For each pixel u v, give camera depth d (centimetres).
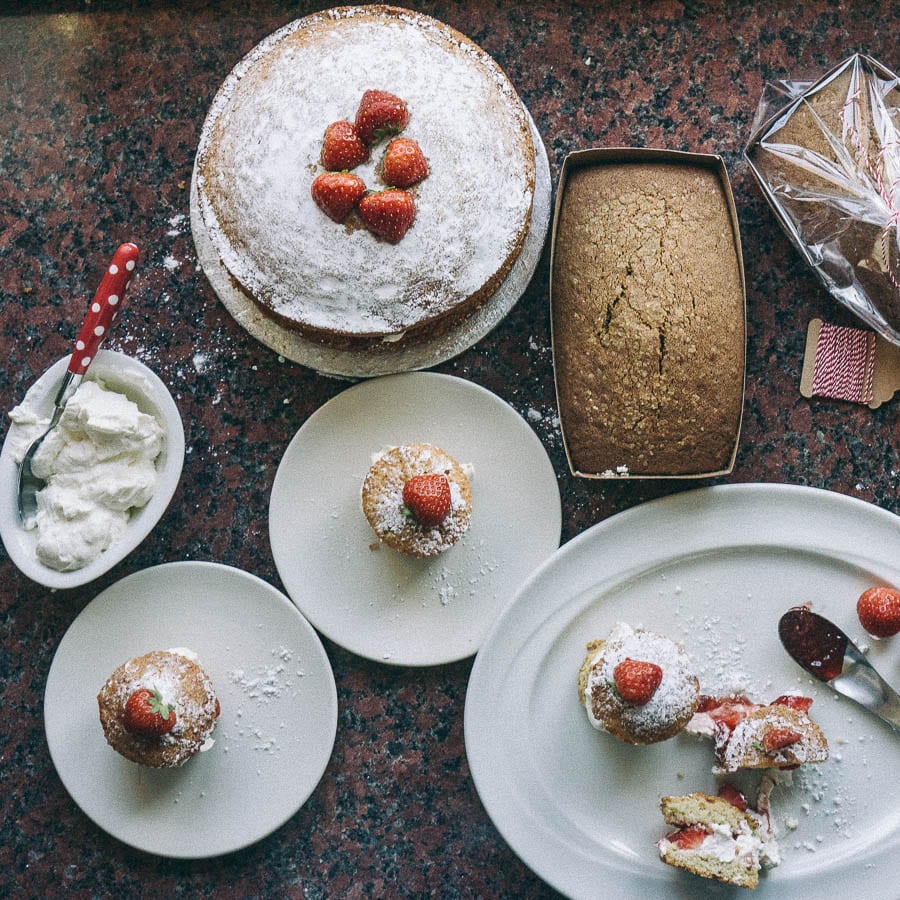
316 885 80
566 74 80
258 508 80
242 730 79
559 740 79
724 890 77
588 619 79
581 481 80
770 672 78
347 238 71
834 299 79
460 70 73
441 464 76
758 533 78
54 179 81
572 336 75
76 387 75
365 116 69
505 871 80
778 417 80
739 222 80
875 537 78
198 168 75
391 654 79
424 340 77
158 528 81
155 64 81
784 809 78
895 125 75
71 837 80
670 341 73
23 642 81
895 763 78
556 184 80
